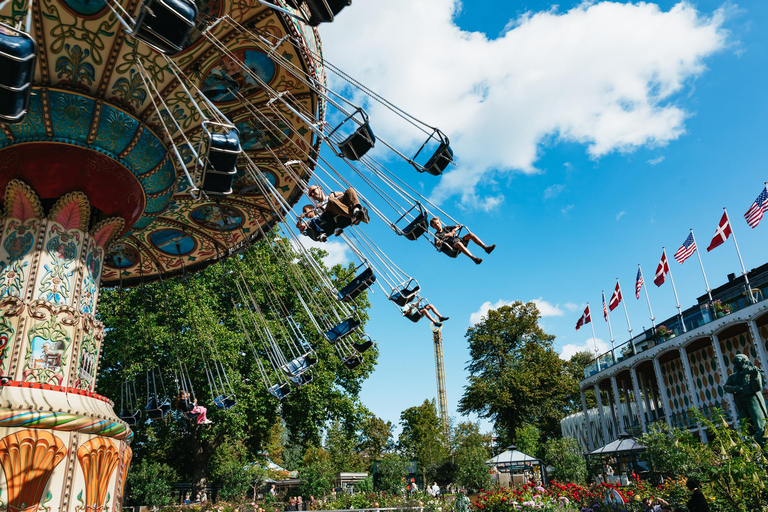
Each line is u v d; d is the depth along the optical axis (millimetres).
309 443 28406
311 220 8820
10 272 7559
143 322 21281
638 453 20281
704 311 26641
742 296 25812
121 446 8062
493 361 52969
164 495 23906
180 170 9219
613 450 21094
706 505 8133
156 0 4367
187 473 30344
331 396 26641
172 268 13930
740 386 12609
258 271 24250
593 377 37469
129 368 21109
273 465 52156
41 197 7969
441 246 8609
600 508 12688
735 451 8133
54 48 7035
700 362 28656
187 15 4547
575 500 13117
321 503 22688
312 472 31625
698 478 9109
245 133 9758
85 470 7070
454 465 42031
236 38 7430
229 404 14836
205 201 11289
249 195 11539
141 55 7371
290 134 9797
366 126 7215
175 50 4773
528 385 47062
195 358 21672
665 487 12820
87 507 6992
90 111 7758
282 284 25766
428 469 43531
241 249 13477
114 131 8094
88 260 8383
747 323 23484
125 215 8875
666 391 32344
